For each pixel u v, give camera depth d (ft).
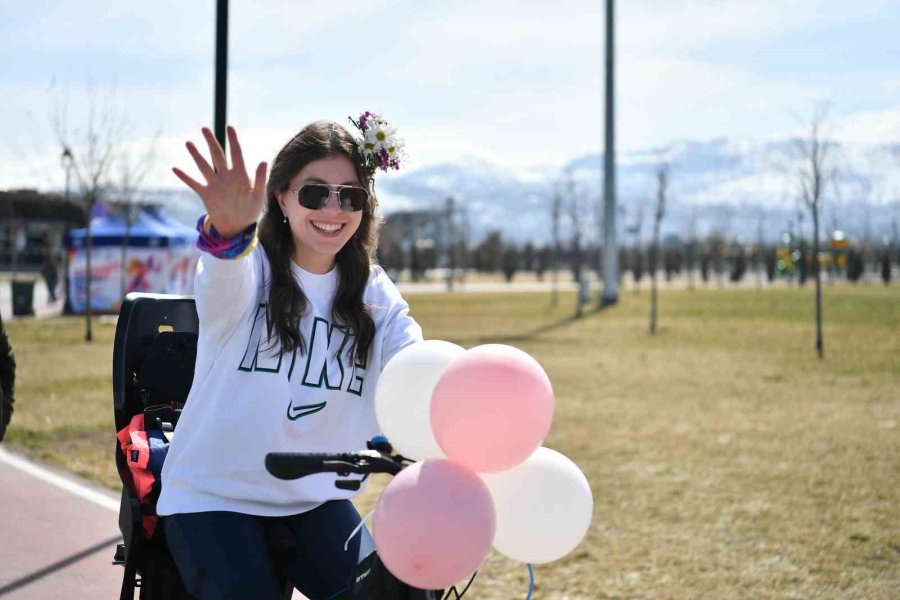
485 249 303.27
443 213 316.19
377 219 9.22
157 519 9.16
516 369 7.20
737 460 24.97
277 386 8.52
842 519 19.38
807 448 26.40
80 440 26.94
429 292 155.43
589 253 271.49
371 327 9.04
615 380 40.65
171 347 10.45
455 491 7.01
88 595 15.44
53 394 34.96
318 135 8.67
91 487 21.95
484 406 7.07
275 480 8.56
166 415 10.28
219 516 8.40
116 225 83.25
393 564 7.06
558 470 7.80
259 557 8.23
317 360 8.70
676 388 38.19
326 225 8.61
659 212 70.13
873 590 15.30
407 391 8.00
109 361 45.42
